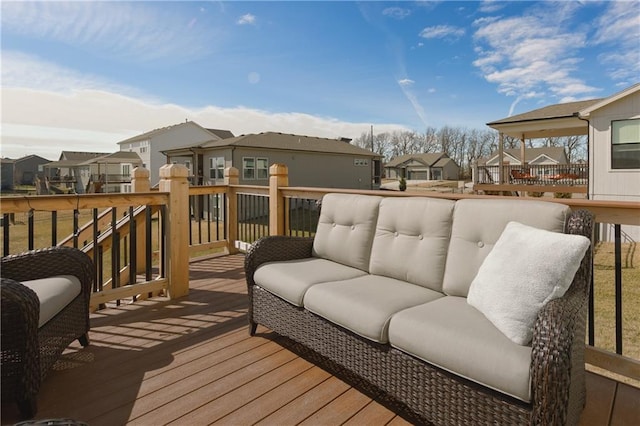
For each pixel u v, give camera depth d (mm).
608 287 5039
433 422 1368
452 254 1854
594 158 8508
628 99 7977
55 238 2457
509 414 1160
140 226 3887
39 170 38062
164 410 1573
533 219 1613
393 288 1884
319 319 1859
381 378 1558
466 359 1243
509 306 1298
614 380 1789
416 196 2316
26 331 1448
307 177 15609
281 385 1774
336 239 2447
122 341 2258
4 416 1522
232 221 4746
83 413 1548
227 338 2309
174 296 3049
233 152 13055
